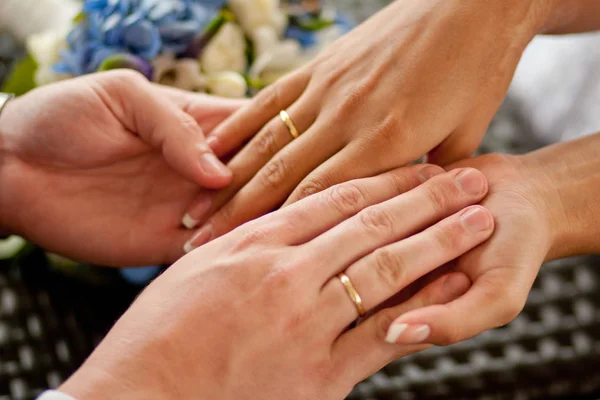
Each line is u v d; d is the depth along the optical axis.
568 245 0.65
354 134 0.67
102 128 0.70
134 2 0.72
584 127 0.81
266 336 0.60
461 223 0.62
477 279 0.62
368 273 0.61
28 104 0.71
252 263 0.61
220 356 0.60
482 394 0.70
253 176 0.69
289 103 0.69
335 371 0.61
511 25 0.66
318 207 0.64
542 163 0.66
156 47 0.72
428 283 0.64
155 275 0.73
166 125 0.69
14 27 0.82
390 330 0.59
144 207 0.71
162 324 0.60
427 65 0.66
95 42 0.73
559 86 0.84
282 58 0.76
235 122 0.70
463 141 0.67
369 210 0.63
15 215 0.72
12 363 0.70
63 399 0.58
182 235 0.71
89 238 0.72
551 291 0.75
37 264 0.74
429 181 0.64
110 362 0.60
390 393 0.70
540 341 0.72
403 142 0.66
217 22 0.73
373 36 0.68
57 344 0.71
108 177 0.72
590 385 0.71
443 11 0.66
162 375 0.59
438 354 0.72
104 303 0.73
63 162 0.71
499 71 0.66
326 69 0.69
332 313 0.61
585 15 0.69
